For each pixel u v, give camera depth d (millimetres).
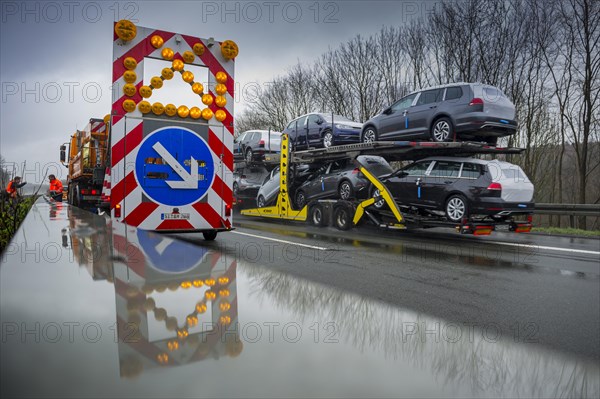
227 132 6348
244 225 13188
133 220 5793
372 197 11742
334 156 12844
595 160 23188
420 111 11562
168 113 5891
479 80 21469
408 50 24000
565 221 21922
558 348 3242
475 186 9625
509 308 4469
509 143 21203
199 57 5977
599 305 4609
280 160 14297
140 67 5609
